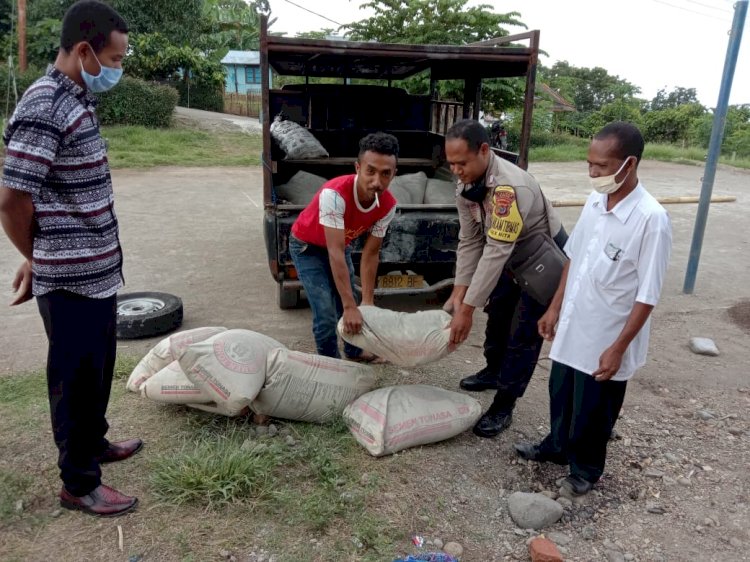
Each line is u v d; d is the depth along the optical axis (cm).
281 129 640
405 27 1927
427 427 317
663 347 485
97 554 239
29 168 205
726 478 312
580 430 276
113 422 331
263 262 683
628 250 243
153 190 1188
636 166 239
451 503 282
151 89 2169
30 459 295
